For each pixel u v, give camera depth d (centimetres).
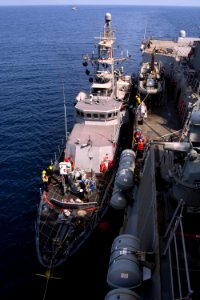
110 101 2698
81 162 2300
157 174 1656
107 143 2369
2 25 16400
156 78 3161
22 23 17638
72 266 1761
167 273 1116
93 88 2911
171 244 1209
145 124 2627
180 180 1349
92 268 1859
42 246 1788
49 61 7238
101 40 3153
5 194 2631
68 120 4028
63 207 2027
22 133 3684
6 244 2127
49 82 5606
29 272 1919
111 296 1122
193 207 1357
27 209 2458
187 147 1418
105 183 2183
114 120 2625
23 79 5797
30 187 2720
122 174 1933
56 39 10819
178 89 3078
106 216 1984
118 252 1280
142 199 1784
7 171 2950
